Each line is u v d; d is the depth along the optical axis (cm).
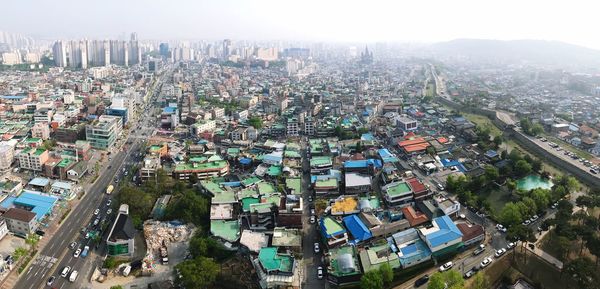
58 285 15775
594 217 18262
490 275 15988
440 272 16088
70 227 19812
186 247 18338
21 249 16712
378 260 16162
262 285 15162
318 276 16200
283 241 17488
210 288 15575
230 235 18388
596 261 16150
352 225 18612
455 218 19975
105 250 18100
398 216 19712
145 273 16488
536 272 16012
